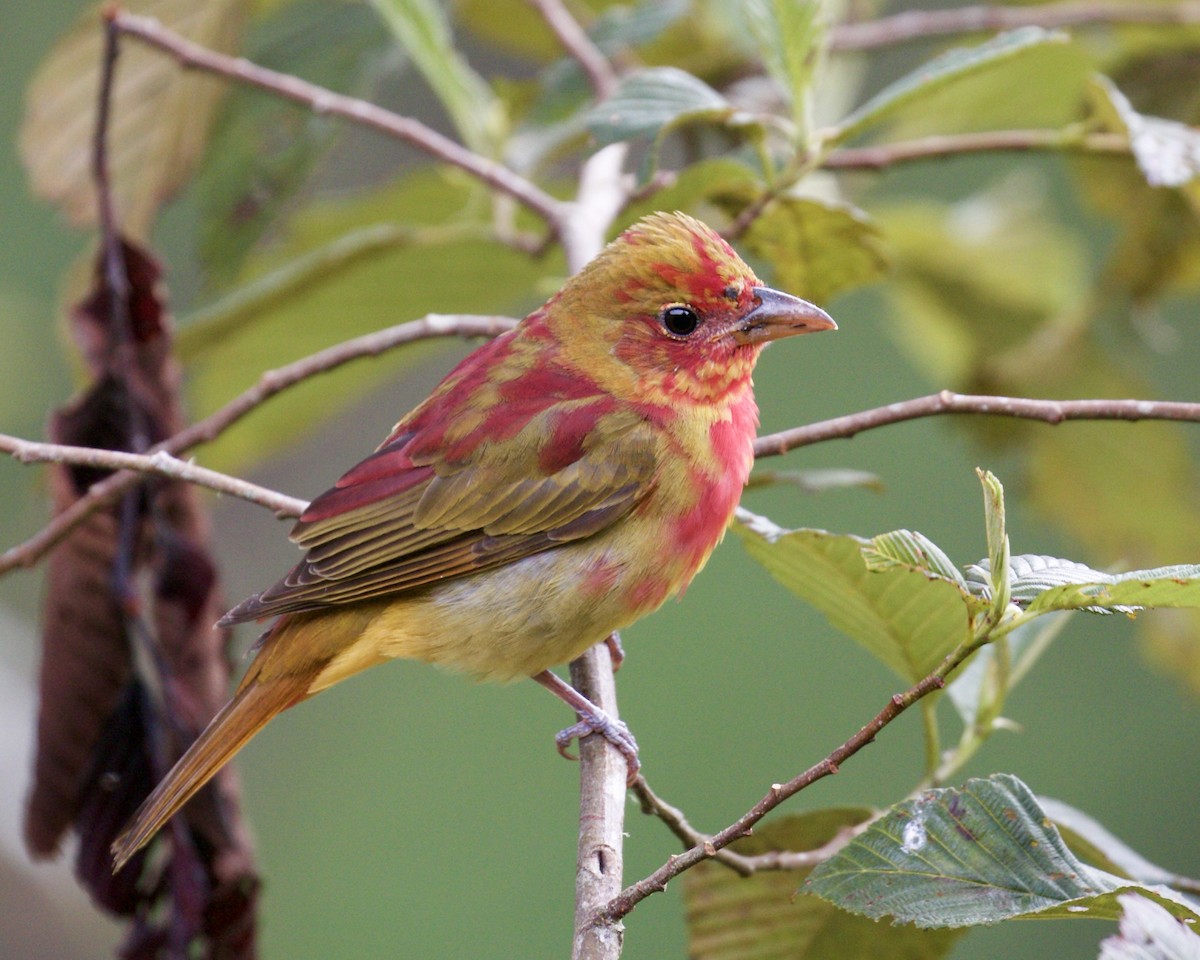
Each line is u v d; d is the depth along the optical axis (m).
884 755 17.97
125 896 8.39
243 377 11.29
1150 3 11.75
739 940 7.45
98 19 10.32
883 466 19.66
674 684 18.66
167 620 8.46
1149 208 10.79
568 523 7.86
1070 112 11.89
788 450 7.75
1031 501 11.98
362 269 10.94
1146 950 4.70
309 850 20.02
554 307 8.40
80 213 10.64
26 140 10.48
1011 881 5.53
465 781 19.81
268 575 21.31
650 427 7.99
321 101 9.63
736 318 8.07
